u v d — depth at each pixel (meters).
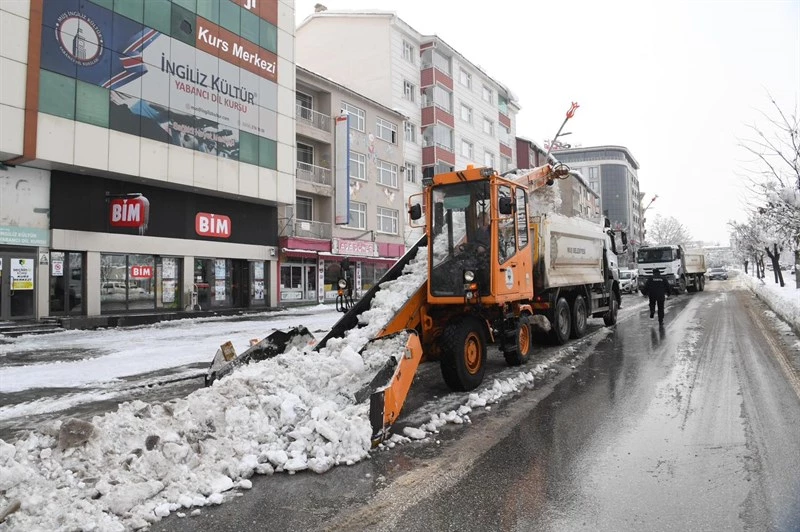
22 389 7.75
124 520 3.47
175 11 19.44
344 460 4.53
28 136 15.16
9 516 3.21
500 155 47.28
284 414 4.96
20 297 16.09
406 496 3.88
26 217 16.16
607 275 14.20
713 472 4.20
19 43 15.08
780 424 5.34
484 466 4.44
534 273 10.12
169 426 4.47
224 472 4.21
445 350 6.86
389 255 32.56
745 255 46.12
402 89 35.50
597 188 107.50
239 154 22.05
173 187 20.14
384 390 5.06
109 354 11.09
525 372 8.14
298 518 3.56
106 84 17.17
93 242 17.77
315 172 28.17
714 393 6.64
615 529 3.33
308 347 6.72
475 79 43.03
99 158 16.91
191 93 20.02
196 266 21.88
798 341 10.44
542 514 3.55
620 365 8.68
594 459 4.55
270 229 25.03
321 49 37.09
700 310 18.19
